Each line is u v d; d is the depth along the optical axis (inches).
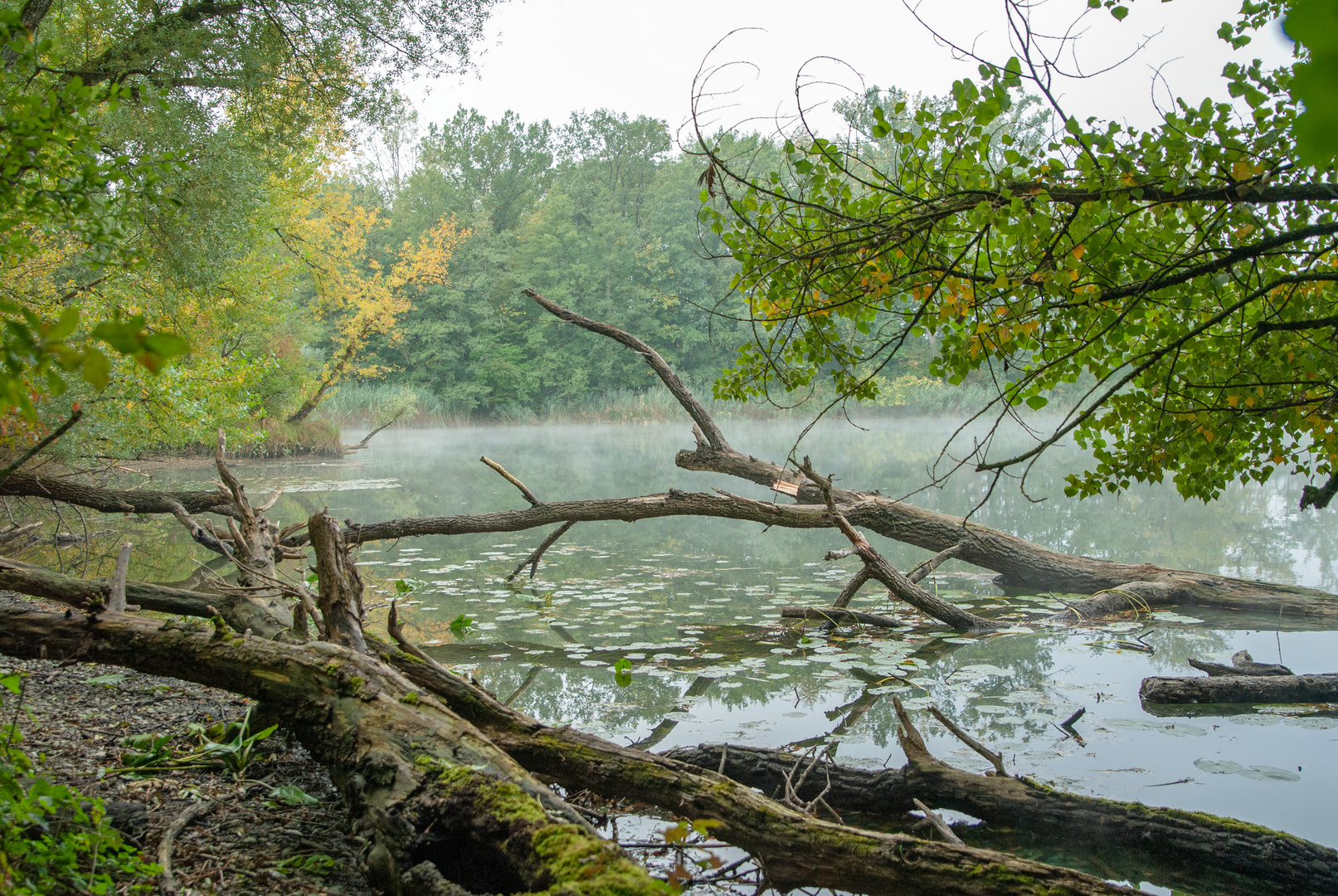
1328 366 134.2
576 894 78.6
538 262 1756.9
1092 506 549.0
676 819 126.9
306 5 470.0
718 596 306.5
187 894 91.2
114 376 363.6
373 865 93.0
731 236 161.6
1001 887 94.2
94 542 396.2
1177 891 108.9
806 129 140.7
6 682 76.5
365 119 522.3
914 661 221.0
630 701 189.5
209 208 400.2
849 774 136.6
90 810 99.4
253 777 128.0
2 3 273.7
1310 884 106.3
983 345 143.0
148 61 425.4
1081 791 136.3
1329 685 184.1
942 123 130.6
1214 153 117.0
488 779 96.7
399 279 959.0
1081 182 125.8
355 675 123.3
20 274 294.2
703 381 1748.3
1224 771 144.4
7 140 108.6
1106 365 147.6
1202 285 131.2
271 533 290.7
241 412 481.4
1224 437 144.6
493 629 258.5
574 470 748.6
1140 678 205.2
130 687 169.0
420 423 1611.7
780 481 315.9
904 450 992.9
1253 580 309.4
